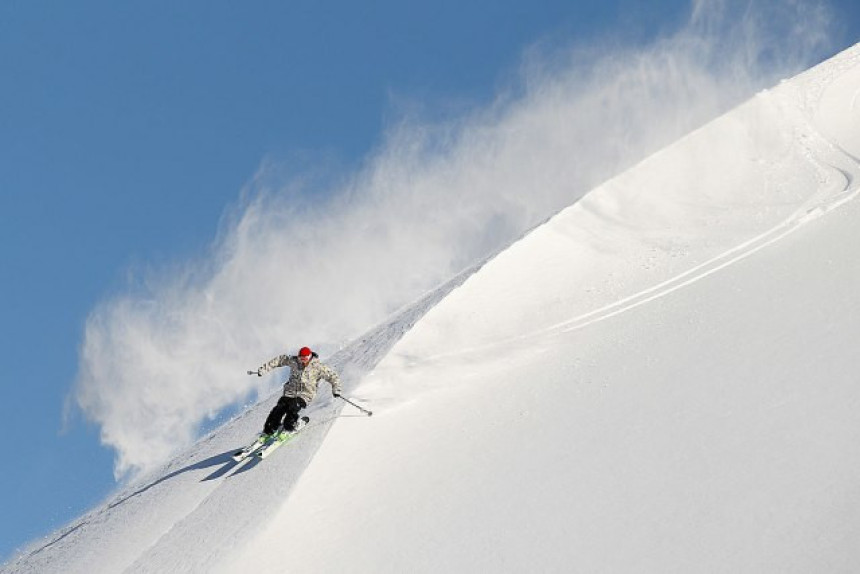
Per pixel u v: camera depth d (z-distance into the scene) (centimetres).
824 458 2883
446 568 3003
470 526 3189
